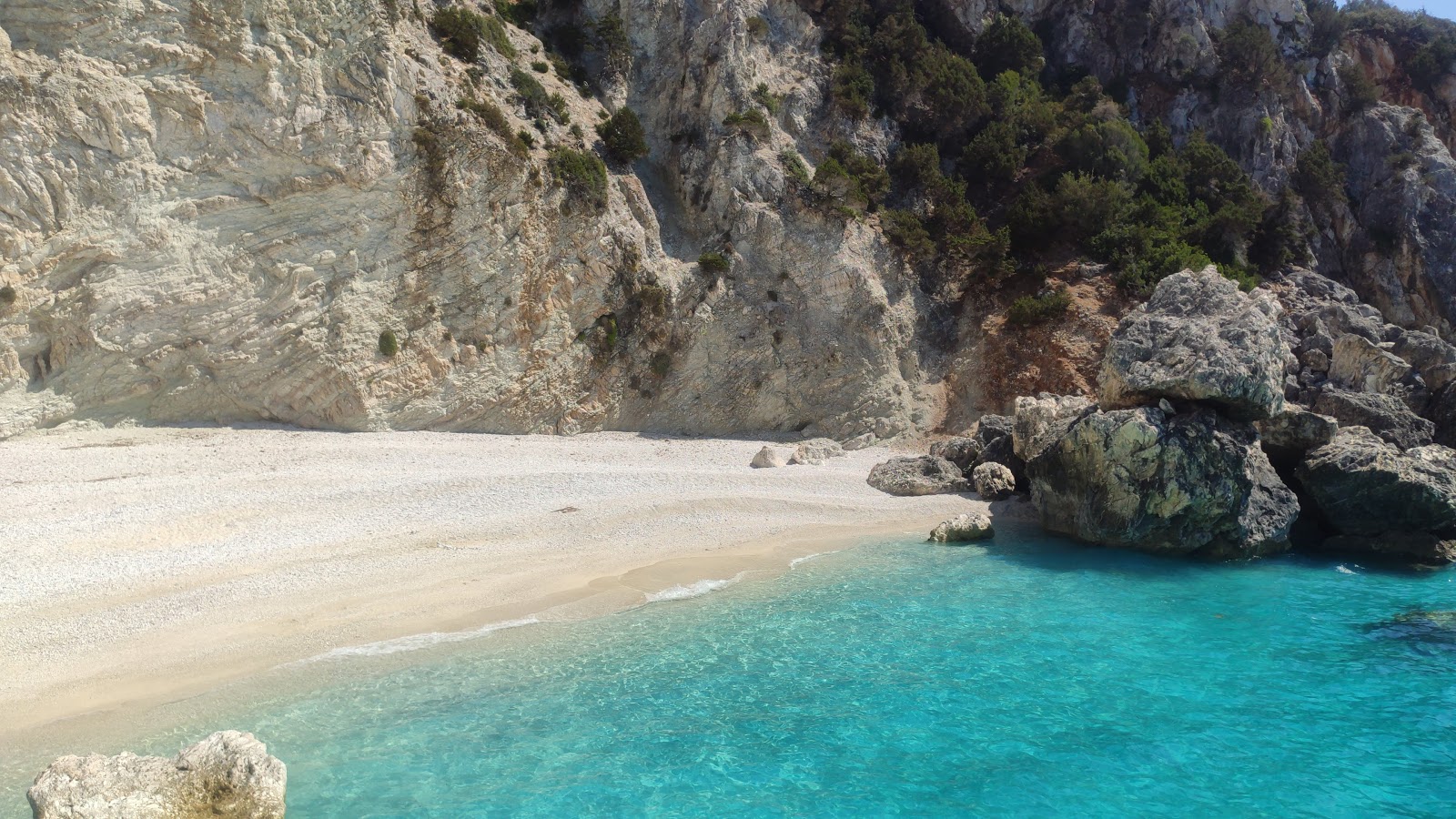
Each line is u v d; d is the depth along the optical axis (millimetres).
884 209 44062
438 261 33125
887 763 11695
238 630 15195
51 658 13836
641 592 18078
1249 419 23562
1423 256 49406
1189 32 55594
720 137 41312
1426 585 20422
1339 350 32406
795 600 18016
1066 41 57344
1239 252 45062
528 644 15172
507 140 34656
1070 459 23953
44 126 26203
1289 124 55094
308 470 25484
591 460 30766
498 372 34125
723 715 12852
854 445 37281
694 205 41562
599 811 10398
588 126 40250
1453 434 29203
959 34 54594
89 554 18297
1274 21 58250
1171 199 47969
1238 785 11352
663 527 22812
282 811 10094
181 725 12055
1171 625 17219
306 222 30672
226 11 29031
